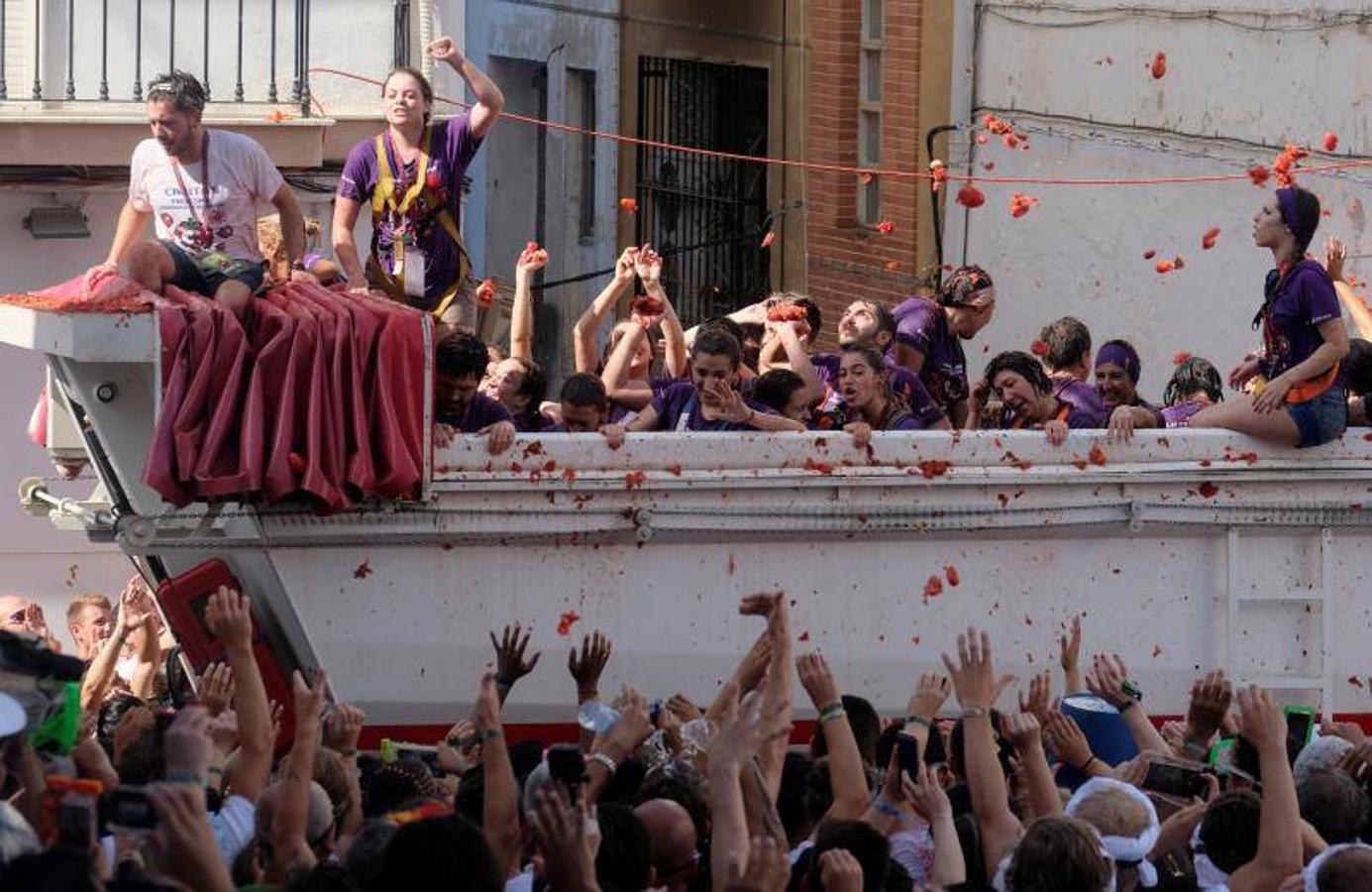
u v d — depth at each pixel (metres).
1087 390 31.31
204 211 28.75
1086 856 17.95
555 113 68.56
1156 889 20.66
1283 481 30.00
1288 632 30.36
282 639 28.06
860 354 30.20
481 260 71.81
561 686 28.41
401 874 16.00
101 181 37.62
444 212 30.70
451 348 28.17
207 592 27.66
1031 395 30.81
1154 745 24.09
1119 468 29.52
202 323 25.98
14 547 37.81
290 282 28.75
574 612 28.36
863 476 28.88
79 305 26.05
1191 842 21.48
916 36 53.22
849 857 17.39
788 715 21.06
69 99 37.75
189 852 15.68
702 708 28.80
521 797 21.88
